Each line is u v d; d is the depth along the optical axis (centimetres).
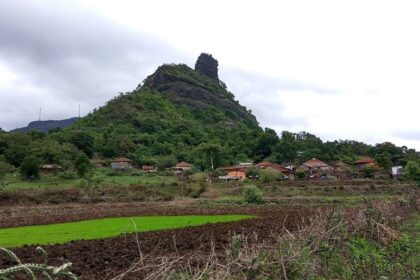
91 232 2512
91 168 10100
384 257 1028
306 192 6781
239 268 613
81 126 14675
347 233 1073
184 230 2372
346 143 13650
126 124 14725
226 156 12075
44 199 6712
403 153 11188
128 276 1006
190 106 18862
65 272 336
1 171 8850
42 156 10044
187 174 10075
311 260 768
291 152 12500
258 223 2692
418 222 1975
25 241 2144
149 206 5562
